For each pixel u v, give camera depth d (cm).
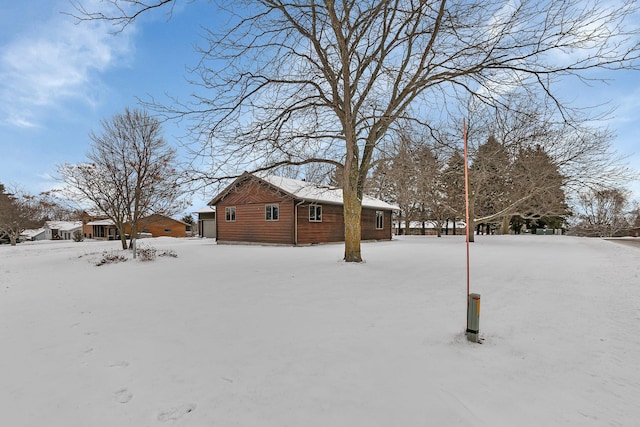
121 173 1680
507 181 2188
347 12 771
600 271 809
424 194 2255
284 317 473
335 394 264
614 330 398
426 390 268
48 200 2958
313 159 988
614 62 652
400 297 579
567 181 1747
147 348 366
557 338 377
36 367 322
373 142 989
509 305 517
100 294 657
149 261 1112
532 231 3706
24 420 234
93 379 296
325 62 887
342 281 712
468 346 359
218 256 1246
